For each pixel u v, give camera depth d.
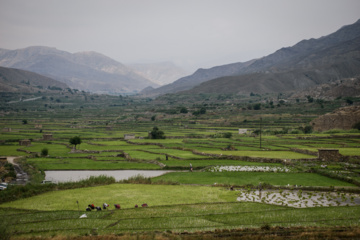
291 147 120.94
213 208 56.88
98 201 62.34
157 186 73.94
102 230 47.31
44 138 175.38
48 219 52.16
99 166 102.56
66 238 44.06
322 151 96.25
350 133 154.50
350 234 43.47
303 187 68.94
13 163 109.94
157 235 44.69
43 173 92.31
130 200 62.75
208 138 165.00
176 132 197.88
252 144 134.25
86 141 169.62
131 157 115.06
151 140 164.00
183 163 100.50
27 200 63.47
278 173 83.81
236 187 72.19
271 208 56.44
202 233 45.69
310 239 42.88
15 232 46.84
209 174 85.69
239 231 46.12
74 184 73.25
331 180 75.44
